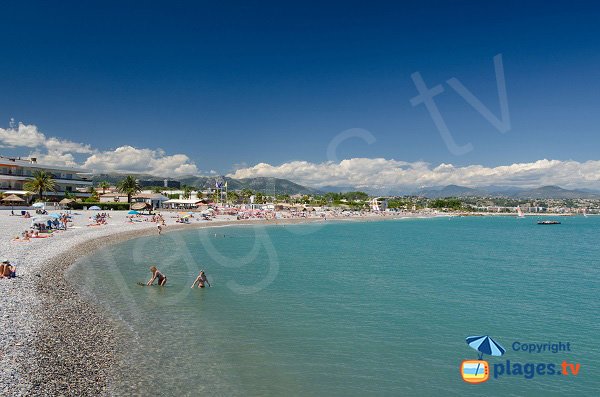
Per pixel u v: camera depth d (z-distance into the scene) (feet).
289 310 75.66
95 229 203.72
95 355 48.65
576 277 120.06
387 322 69.97
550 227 469.16
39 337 50.93
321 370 49.88
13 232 157.28
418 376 49.39
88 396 38.73
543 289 100.94
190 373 46.65
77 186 384.68
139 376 44.57
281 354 54.29
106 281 92.12
